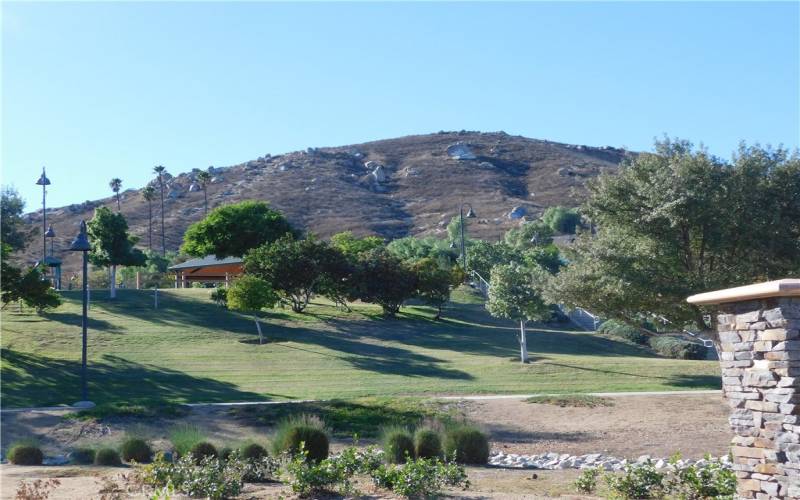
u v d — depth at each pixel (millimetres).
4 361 37500
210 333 47188
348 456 12312
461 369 39250
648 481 11969
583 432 23609
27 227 65688
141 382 34781
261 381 35844
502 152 187000
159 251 115750
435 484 11766
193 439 17594
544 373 37812
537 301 40312
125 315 50875
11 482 14055
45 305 39344
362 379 36500
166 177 173000
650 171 27750
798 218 26078
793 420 7918
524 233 95750
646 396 29641
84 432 24234
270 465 13719
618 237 28016
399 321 54719
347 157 182375
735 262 26938
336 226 131000
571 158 184250
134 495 11719
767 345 8273
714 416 25453
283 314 54094
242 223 67312
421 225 134625
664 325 29562
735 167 26344
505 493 12148
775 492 8078
